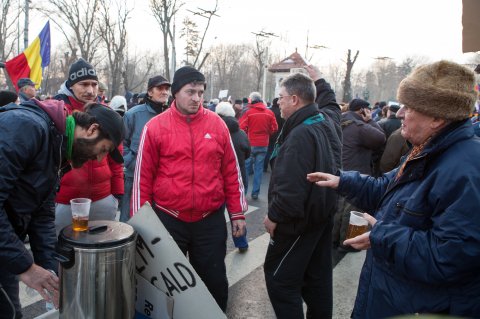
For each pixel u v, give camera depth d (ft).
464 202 4.25
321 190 7.51
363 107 15.47
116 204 10.11
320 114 8.04
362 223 6.57
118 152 6.41
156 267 5.73
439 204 4.47
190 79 7.98
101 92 23.22
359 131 14.84
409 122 4.97
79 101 10.51
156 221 5.61
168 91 13.52
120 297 5.00
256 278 12.42
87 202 5.55
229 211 8.96
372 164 18.01
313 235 7.97
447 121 4.72
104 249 4.77
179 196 7.97
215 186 8.27
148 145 8.15
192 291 5.59
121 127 5.79
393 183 5.42
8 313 6.41
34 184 5.46
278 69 68.18
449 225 4.29
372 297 5.30
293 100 8.02
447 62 4.76
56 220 9.15
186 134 8.13
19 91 18.95
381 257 4.94
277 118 30.04
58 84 97.81
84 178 9.15
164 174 8.15
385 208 5.29
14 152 4.99
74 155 5.90
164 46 59.72
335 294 11.49
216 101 44.93
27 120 5.15
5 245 5.05
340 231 14.71
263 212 20.01
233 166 8.84
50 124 5.47
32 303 10.50
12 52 72.74
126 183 13.58
